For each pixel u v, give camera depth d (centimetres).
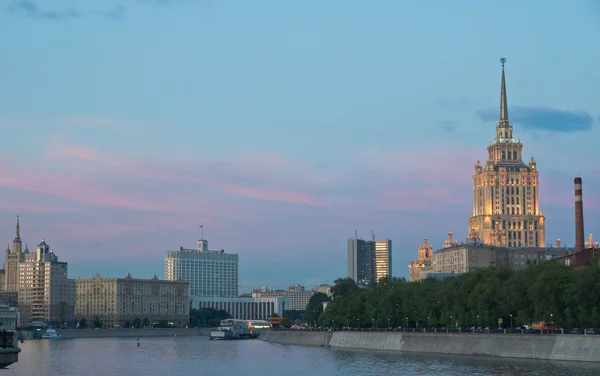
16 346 14888
